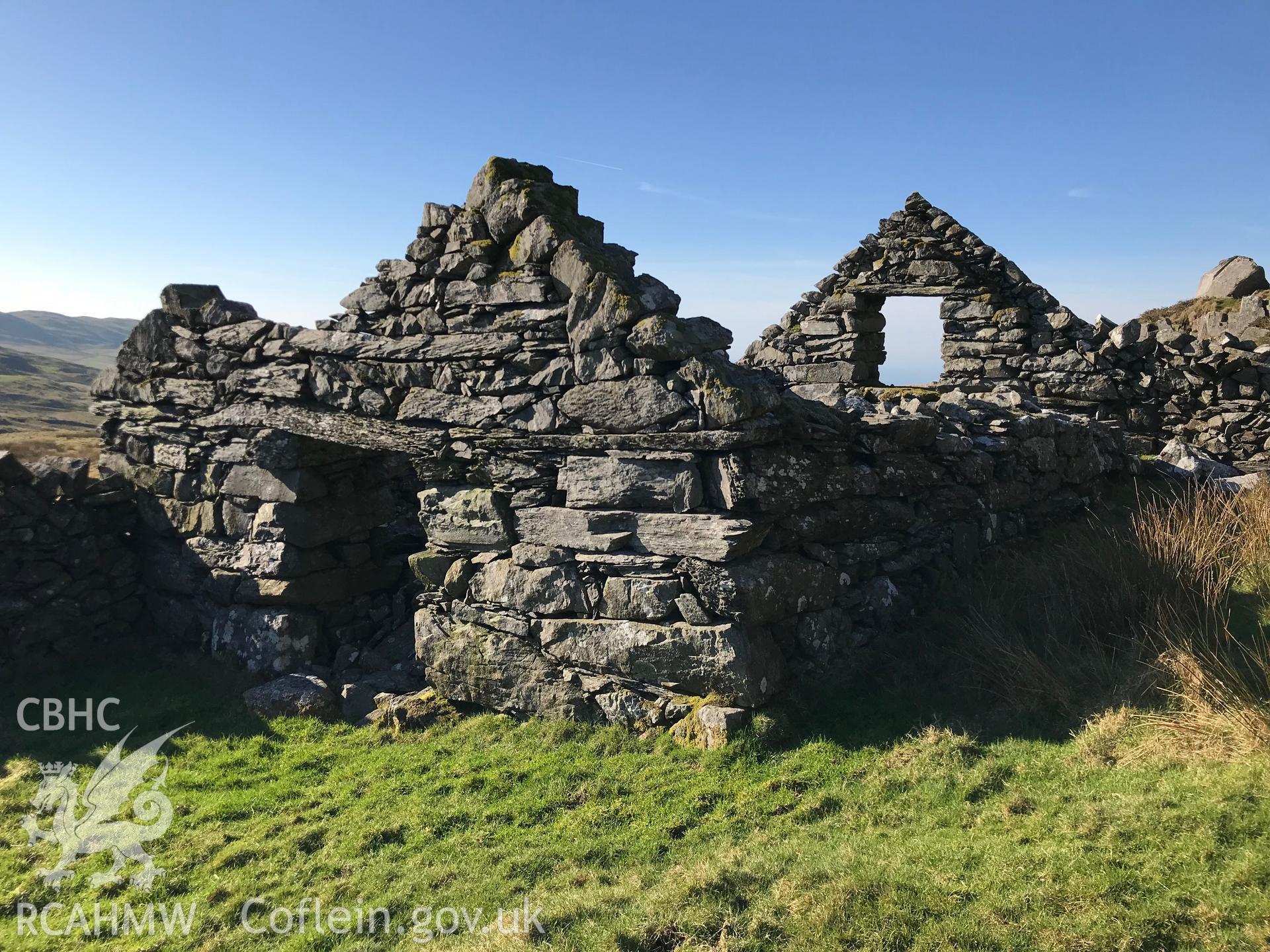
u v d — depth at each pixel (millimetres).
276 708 7832
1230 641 5574
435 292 7203
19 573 8812
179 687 8664
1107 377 12070
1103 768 4754
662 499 6199
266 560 8648
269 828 5973
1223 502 7668
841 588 6820
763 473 6012
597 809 5520
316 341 8047
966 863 4156
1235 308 19875
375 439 7703
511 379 6820
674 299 6746
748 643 5965
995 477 8055
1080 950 3424
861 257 13555
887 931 3723
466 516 7176
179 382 9352
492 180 6941
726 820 5168
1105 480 9781
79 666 9211
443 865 5227
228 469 9039
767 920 3938
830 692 6367
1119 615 6297
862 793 5160
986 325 12844
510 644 6969
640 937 3963
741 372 6219
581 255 6430
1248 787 4137
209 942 4797
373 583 9508
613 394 6320
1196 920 3447
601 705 6570
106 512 9617
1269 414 11102
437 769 6473
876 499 7031
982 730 5555
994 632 6367
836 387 8586
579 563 6594
